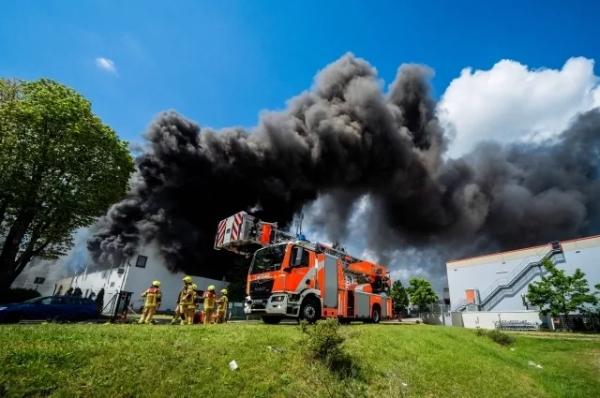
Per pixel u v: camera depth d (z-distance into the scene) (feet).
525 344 52.65
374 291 52.16
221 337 20.33
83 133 57.11
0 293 54.19
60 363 13.94
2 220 55.93
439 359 27.58
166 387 14.06
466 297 116.98
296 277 35.60
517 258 108.06
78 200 58.13
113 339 17.24
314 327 21.33
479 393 23.62
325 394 16.93
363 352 23.52
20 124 52.54
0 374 12.45
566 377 35.01
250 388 15.67
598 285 83.10
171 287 116.67
